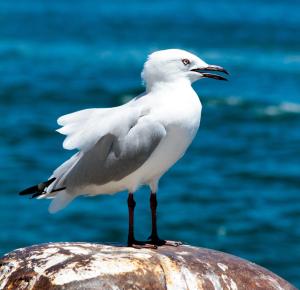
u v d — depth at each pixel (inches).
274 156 1218.6
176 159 378.0
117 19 4402.1
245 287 358.0
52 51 2694.4
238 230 852.6
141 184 384.8
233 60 2647.6
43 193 380.5
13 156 1146.7
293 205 943.0
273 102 1733.5
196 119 373.4
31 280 343.3
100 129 369.1
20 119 1443.2
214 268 358.6
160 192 975.0
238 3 6323.8
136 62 2497.5
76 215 872.9
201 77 382.0
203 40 3304.6
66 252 355.3
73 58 2532.0
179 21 4389.8
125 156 368.2
